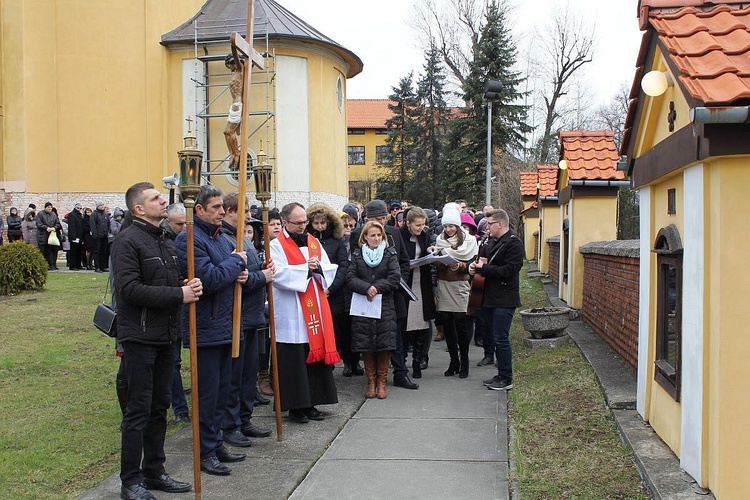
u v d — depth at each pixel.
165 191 25.69
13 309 13.00
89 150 25.16
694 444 4.27
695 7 4.71
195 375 4.65
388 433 6.16
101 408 6.86
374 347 7.30
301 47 24.86
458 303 8.27
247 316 5.92
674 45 4.24
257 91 24.41
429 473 5.15
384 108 68.25
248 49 5.38
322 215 7.83
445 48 41.69
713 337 4.04
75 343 10.10
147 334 4.48
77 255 21.48
